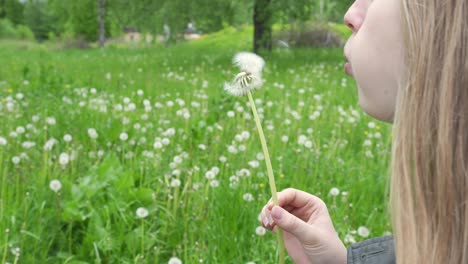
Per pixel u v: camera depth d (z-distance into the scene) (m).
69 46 38.09
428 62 0.77
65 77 10.25
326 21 22.53
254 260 3.42
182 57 19.52
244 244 3.73
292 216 1.19
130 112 7.16
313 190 4.55
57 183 3.94
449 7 0.77
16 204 3.99
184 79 11.66
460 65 0.76
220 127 6.13
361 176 4.96
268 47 19.17
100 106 7.43
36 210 3.94
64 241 3.79
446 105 0.76
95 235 3.71
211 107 7.48
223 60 17.39
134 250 3.61
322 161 5.16
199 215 3.93
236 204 3.95
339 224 3.82
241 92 1.11
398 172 0.80
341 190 4.63
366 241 1.19
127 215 3.92
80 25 49.12
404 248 0.79
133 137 5.92
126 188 4.16
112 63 17.97
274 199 1.18
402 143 0.80
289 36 22.39
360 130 6.80
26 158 4.94
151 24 21.42
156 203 4.12
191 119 6.95
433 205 0.77
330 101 9.01
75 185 4.11
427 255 0.78
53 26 63.53
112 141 5.89
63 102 7.71
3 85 9.92
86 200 4.09
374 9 0.89
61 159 4.61
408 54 0.81
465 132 0.76
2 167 4.79
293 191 1.37
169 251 3.71
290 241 1.33
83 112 6.93
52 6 49.66
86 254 3.66
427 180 0.78
